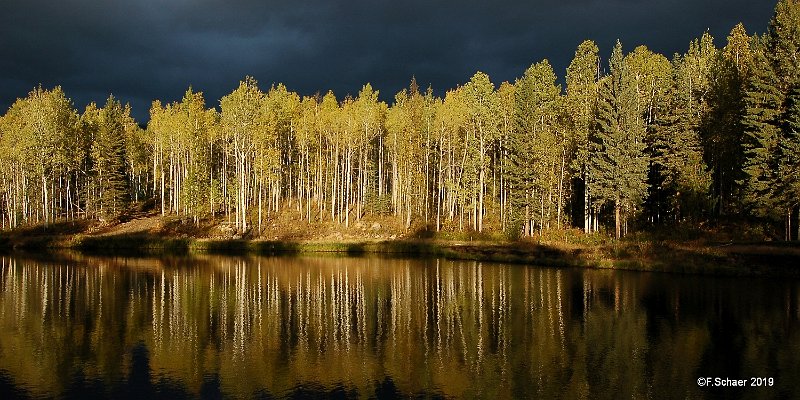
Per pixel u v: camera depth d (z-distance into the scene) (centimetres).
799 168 4453
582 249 5503
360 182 8275
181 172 8819
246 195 8325
